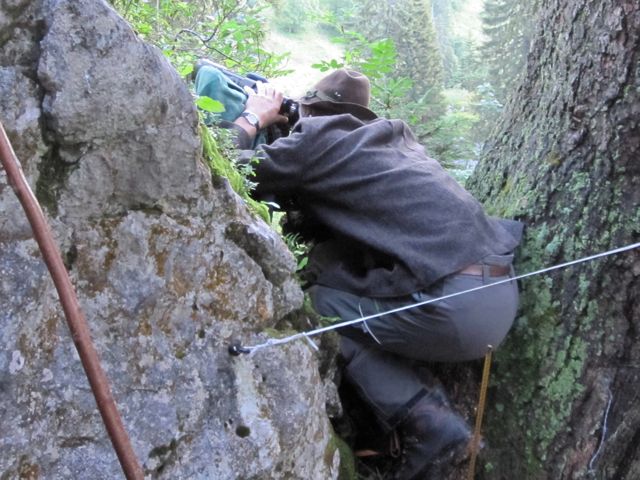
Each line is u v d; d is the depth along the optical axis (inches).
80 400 47.7
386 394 79.5
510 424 83.6
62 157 46.8
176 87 51.2
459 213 74.1
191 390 53.6
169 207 52.8
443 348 74.5
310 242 88.5
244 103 84.7
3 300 43.9
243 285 57.9
